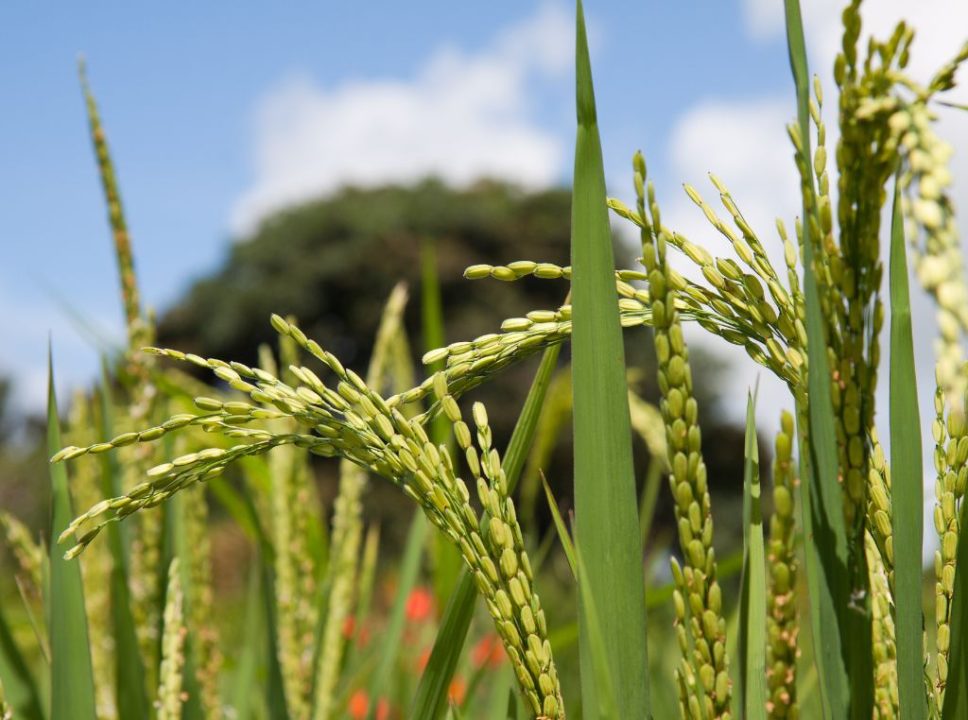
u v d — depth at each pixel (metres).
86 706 0.76
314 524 1.25
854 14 0.52
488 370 0.60
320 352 0.59
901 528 0.56
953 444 0.57
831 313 0.55
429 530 1.34
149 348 0.58
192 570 1.00
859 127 0.52
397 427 0.59
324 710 1.09
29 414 16.08
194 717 0.87
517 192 20.42
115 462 0.91
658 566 1.37
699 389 15.30
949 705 0.56
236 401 0.59
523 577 0.58
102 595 1.06
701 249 0.58
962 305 0.47
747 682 0.60
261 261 19.78
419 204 19.73
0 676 0.79
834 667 0.56
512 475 0.68
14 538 0.95
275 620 1.01
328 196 20.42
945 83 0.53
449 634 0.69
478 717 1.62
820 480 0.56
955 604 0.56
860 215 0.54
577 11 0.59
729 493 14.72
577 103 0.59
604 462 0.58
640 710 0.57
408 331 18.59
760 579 0.61
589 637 0.56
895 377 0.57
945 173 0.48
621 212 0.59
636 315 0.59
